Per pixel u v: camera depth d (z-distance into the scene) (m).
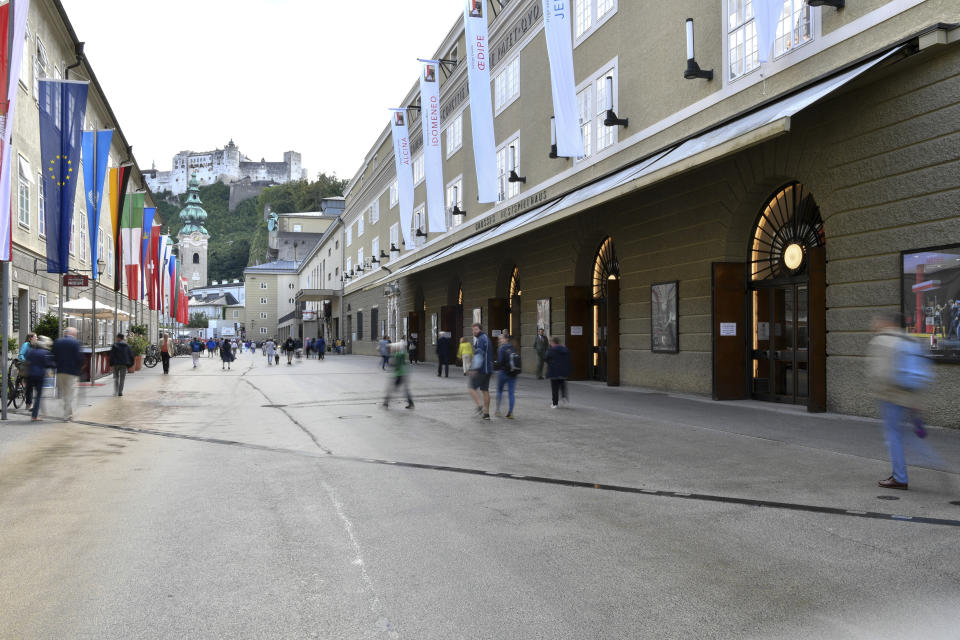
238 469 8.52
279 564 4.97
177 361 53.62
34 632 3.87
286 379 27.00
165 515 6.34
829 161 11.74
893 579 4.49
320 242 78.81
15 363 16.00
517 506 6.52
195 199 174.75
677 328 16.39
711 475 7.64
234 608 4.20
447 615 4.06
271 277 109.25
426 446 10.01
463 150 31.02
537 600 4.27
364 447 10.02
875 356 6.95
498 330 28.03
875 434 9.73
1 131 13.12
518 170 24.81
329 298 69.38
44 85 15.73
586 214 20.50
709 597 4.27
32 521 6.16
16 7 13.06
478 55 22.59
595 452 9.22
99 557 5.16
